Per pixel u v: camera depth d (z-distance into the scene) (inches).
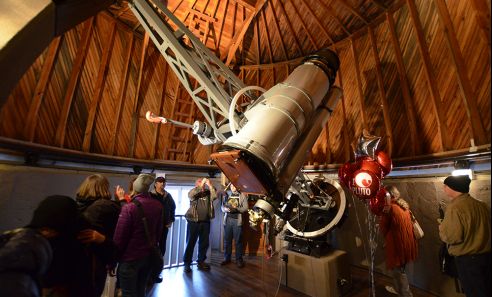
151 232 109.0
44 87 152.3
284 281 168.6
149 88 222.4
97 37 181.6
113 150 197.6
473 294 97.0
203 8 195.5
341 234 219.6
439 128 144.0
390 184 184.9
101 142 193.6
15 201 134.8
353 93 206.2
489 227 98.4
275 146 69.1
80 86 175.9
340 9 183.6
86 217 81.0
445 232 104.3
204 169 259.9
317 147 236.5
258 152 65.3
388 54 176.9
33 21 44.1
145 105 222.1
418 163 156.7
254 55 245.1
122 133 207.6
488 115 122.1
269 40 228.7
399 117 172.6
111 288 136.5
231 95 120.0
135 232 104.5
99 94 186.1
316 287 148.3
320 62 92.8
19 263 43.7
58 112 165.8
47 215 59.2
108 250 81.4
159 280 162.9
